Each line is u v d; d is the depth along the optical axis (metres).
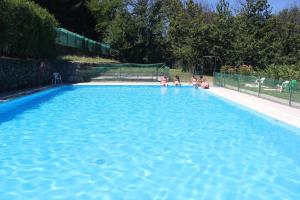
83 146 9.66
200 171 7.56
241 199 6.08
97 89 28.03
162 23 50.59
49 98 21.44
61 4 47.94
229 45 45.91
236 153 9.12
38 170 7.54
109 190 6.42
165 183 6.80
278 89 18.53
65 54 37.09
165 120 14.08
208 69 45.50
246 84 23.19
